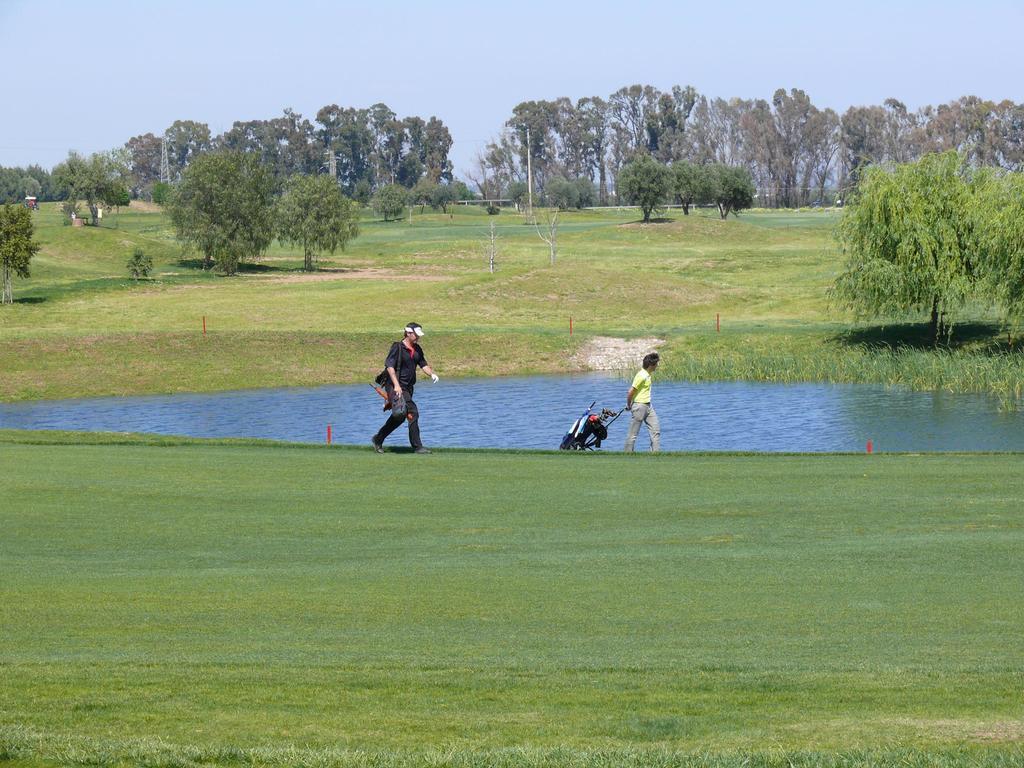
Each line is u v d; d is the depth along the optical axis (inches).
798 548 1256.2
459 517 1457.9
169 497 1590.8
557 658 865.5
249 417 4249.5
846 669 820.6
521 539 1328.7
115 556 1252.5
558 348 5846.5
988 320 5905.5
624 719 717.3
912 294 5280.5
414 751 659.4
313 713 733.9
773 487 1643.7
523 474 1786.4
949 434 3464.6
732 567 1171.9
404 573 1164.5
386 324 6919.3
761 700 749.9
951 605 1008.2
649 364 2486.5
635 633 940.6
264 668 838.5
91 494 1612.9
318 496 1601.9
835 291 5625.0
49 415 4419.3
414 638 930.7
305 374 5388.8
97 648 902.4
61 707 746.2
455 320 7135.8
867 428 3612.2
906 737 670.5
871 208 5364.2
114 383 5128.0
